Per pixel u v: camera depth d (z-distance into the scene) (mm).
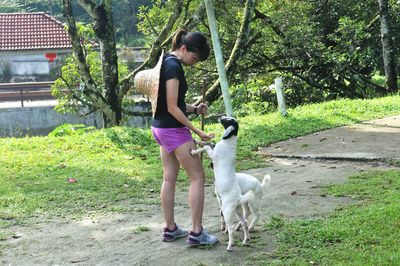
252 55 17062
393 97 14133
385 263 4254
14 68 29422
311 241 4898
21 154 9641
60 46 29312
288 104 18562
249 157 8961
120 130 10766
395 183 6645
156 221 5965
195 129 4871
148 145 10133
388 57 16609
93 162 8953
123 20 43719
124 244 5293
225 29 16625
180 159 4996
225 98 9320
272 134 10406
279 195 6574
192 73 17516
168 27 12477
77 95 15883
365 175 7168
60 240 5488
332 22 19219
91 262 4902
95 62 16297
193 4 15938
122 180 7762
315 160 8508
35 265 4895
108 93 12430
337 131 10445
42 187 7445
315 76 17891
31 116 20688
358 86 18266
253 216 5496
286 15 16984
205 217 5965
